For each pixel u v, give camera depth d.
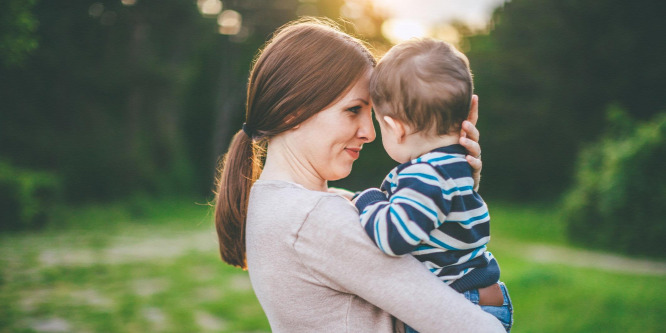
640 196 11.26
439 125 1.31
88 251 10.02
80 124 19.53
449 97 1.29
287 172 1.38
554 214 19.61
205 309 5.77
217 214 1.56
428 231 1.17
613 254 11.32
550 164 26.61
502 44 27.81
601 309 5.38
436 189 1.20
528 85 26.62
